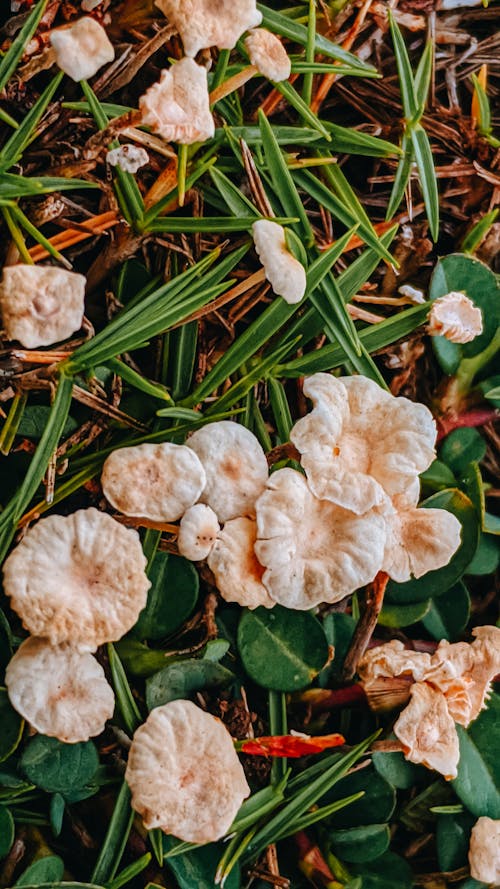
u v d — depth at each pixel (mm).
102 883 317
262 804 328
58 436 313
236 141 331
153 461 312
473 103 368
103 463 323
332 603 343
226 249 340
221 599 339
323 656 334
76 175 322
